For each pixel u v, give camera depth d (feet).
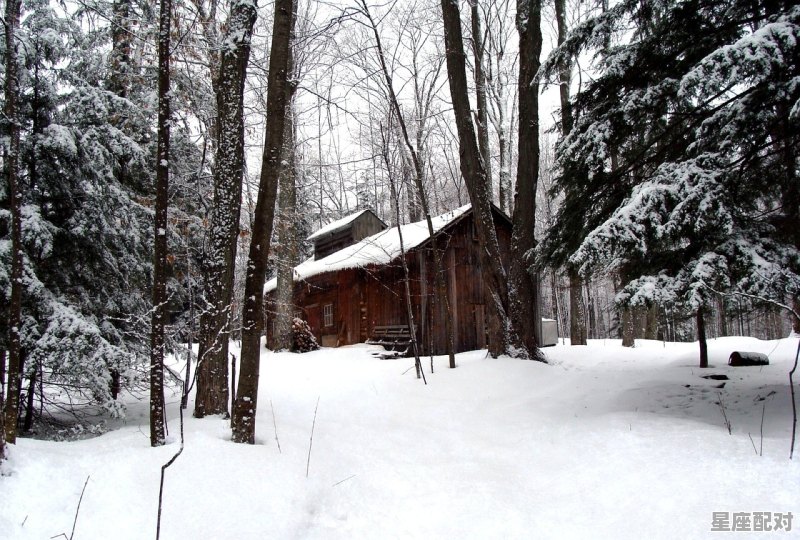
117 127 24.61
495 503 13.17
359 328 53.11
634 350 38.55
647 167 20.94
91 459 12.41
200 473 12.55
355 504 13.25
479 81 49.96
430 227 32.30
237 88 19.65
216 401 18.90
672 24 18.47
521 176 33.55
